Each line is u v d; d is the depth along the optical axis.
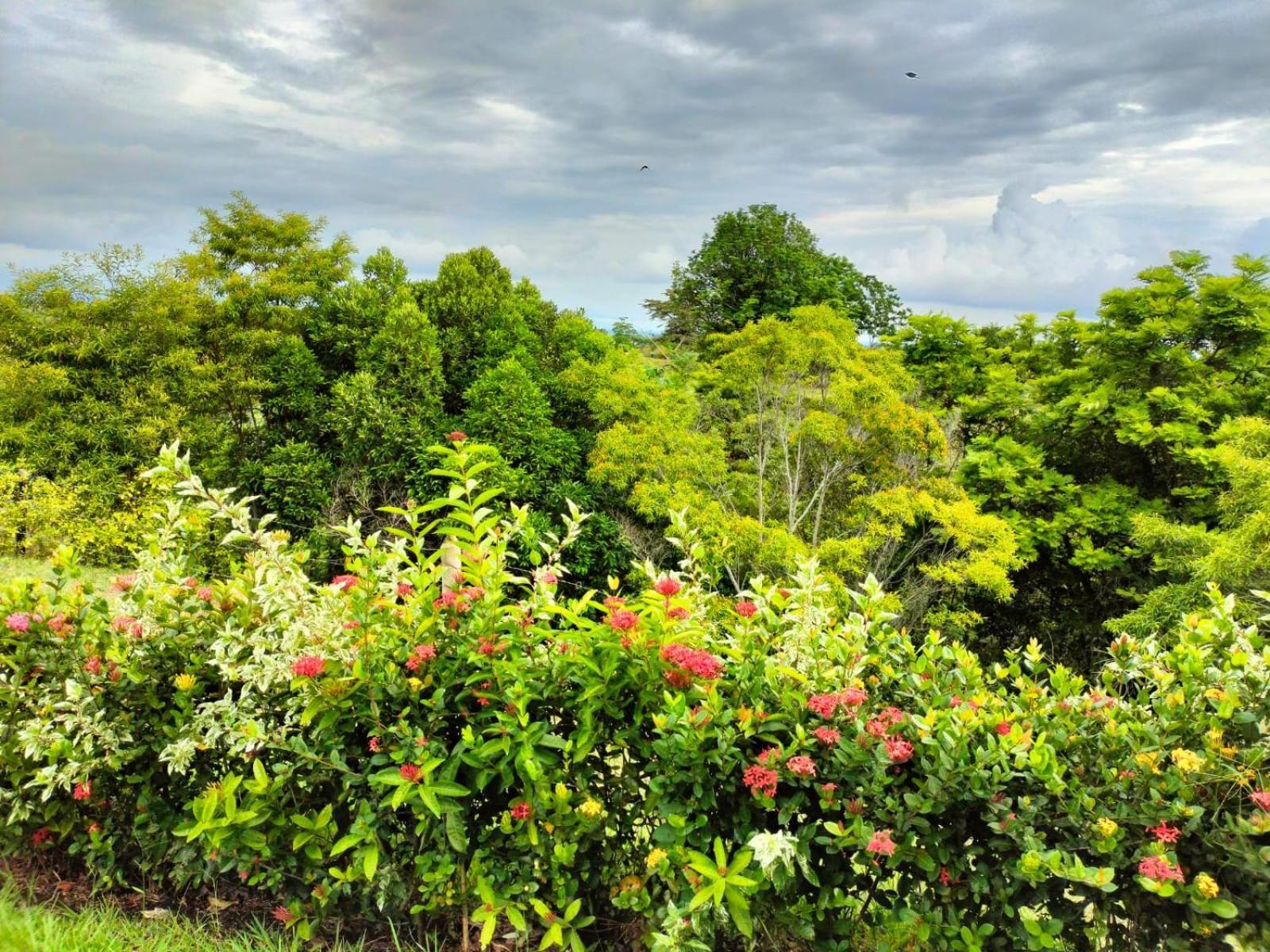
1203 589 9.38
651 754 2.24
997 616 13.71
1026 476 13.07
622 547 13.36
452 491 2.42
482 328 15.55
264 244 16.83
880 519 11.62
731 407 15.12
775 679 2.26
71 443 14.07
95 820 2.62
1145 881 1.75
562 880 2.25
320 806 2.41
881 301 32.72
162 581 2.68
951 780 1.95
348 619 2.38
